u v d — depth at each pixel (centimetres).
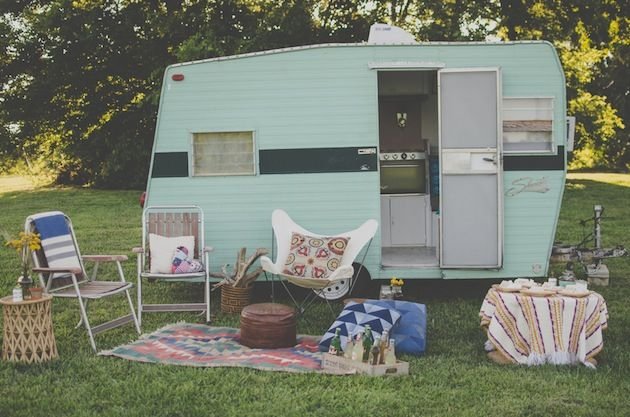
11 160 2208
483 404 434
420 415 420
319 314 667
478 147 684
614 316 655
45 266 568
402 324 553
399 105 848
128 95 1911
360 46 691
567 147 709
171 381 476
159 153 702
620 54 2197
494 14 1698
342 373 491
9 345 513
